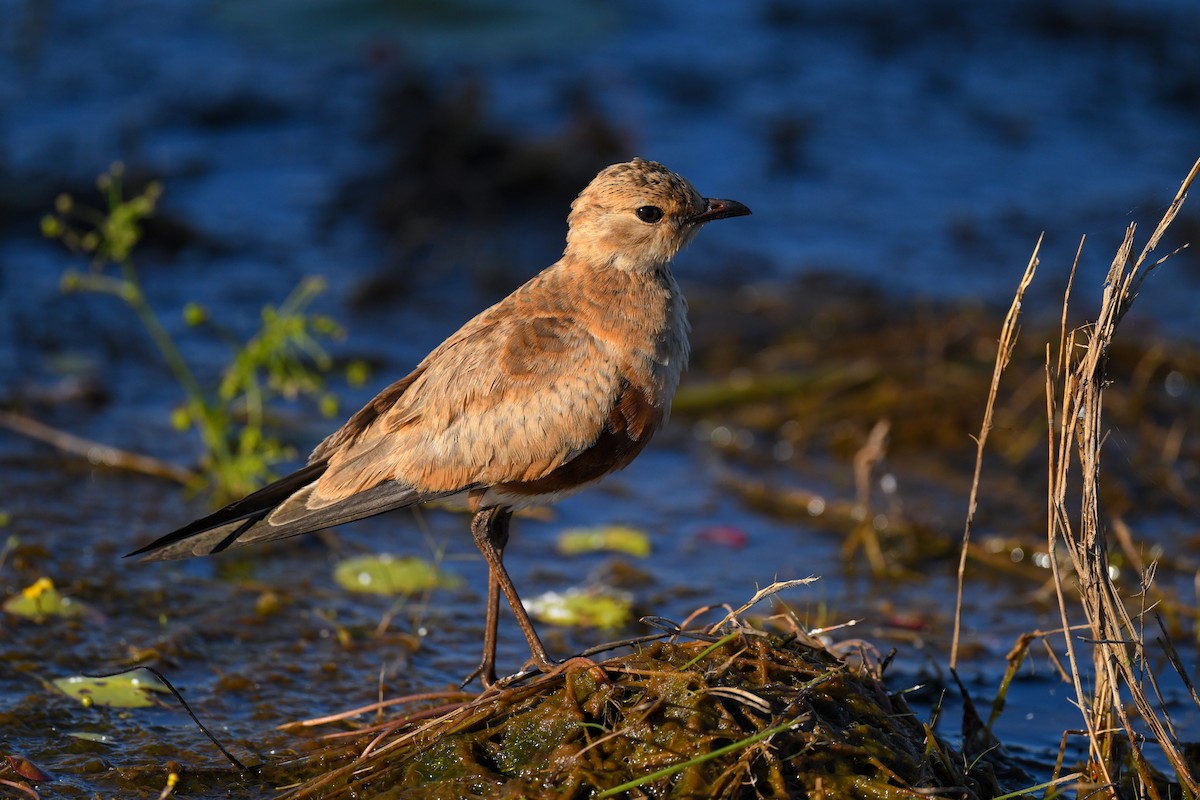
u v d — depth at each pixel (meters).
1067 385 8.05
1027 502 12.74
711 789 7.41
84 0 22.66
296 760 8.70
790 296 16.33
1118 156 19.58
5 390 13.78
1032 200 18.50
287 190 18.17
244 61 20.98
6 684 9.43
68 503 12.05
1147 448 13.55
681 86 20.67
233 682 9.68
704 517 12.64
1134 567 11.67
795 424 14.11
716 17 22.95
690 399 14.36
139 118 19.28
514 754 7.93
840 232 17.73
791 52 22.00
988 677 10.14
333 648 10.24
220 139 19.17
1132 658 9.08
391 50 20.84
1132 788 8.34
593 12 22.55
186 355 14.81
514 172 18.33
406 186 18.16
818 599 11.24
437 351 9.40
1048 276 16.84
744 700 7.71
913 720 8.44
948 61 21.95
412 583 11.23
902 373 14.66
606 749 7.68
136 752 8.80
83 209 17.02
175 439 13.32
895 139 19.88
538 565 11.69
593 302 9.25
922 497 12.87
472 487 9.10
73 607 10.42
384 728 8.72
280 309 15.67
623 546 11.95
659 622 8.62
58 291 15.77
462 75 20.03
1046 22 22.97
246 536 9.02
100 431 13.32
